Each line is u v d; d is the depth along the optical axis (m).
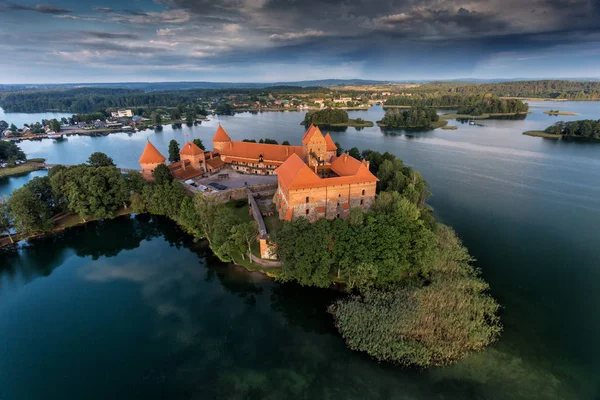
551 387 51.25
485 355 56.59
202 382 53.41
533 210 116.88
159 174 114.38
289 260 72.31
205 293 75.12
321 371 54.66
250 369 55.47
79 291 77.56
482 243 94.00
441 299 66.19
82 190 108.50
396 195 87.44
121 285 79.25
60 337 63.50
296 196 86.19
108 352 59.59
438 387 51.22
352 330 61.09
